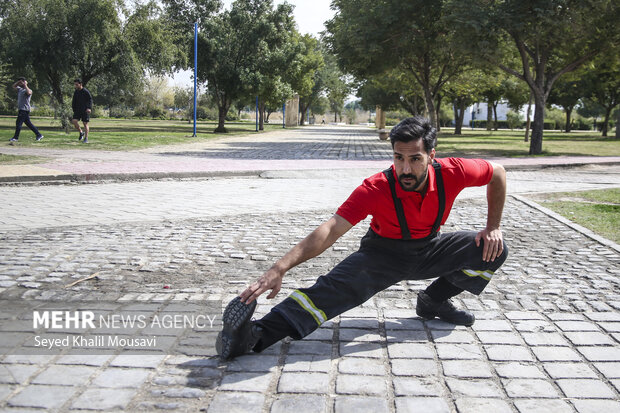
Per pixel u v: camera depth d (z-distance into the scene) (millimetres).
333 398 2418
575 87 43250
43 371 2621
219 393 2445
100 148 15734
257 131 38594
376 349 2973
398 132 2525
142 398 2385
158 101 72125
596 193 9617
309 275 4398
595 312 3598
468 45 17656
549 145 26594
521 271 4609
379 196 2689
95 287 3977
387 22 20172
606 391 2516
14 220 6277
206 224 6320
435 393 2477
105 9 25109
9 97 45719
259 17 32562
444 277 3271
